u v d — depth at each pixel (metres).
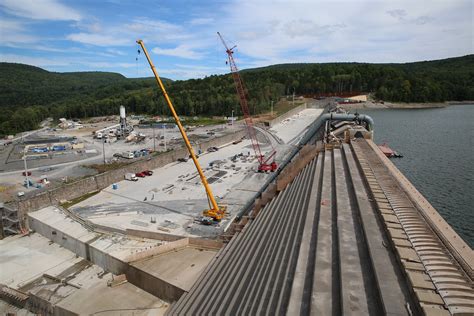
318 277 25.55
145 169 109.25
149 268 48.53
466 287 20.52
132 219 72.19
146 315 43.09
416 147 142.75
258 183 95.25
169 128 197.00
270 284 27.84
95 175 93.88
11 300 51.22
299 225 36.59
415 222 30.02
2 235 70.50
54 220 70.44
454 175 104.62
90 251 59.12
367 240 28.45
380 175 45.81
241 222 53.53
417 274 22.05
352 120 85.69
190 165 117.00
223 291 31.53
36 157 125.88
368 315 20.28
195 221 69.75
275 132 181.38
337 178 49.34
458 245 26.17
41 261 60.91
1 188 88.50
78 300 46.94
